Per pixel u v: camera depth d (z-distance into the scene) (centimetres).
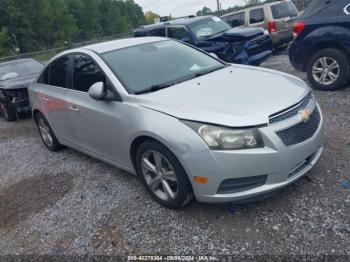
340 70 617
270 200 340
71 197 419
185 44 487
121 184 425
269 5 1145
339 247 273
